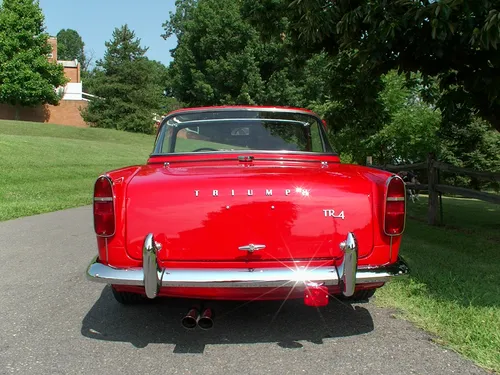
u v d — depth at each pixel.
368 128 10.48
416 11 5.22
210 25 44.81
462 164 23.73
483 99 6.83
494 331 3.49
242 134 4.42
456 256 5.93
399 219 3.33
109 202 3.24
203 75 45.28
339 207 3.28
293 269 3.18
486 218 10.79
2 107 44.97
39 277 5.27
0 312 4.13
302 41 7.88
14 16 41.94
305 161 4.21
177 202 3.24
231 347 3.40
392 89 15.52
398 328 3.69
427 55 6.27
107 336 3.62
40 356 3.26
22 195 12.48
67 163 19.09
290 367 3.07
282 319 3.93
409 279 4.73
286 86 41.31
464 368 3.02
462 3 4.75
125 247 3.25
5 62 41.62
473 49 5.81
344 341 3.47
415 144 16.17
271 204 3.23
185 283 3.08
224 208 3.22
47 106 47.31
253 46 43.47
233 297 3.24
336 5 6.12
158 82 55.00
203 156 4.14
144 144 35.16
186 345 3.44
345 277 3.09
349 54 8.48
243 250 3.21
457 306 4.02
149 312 4.15
